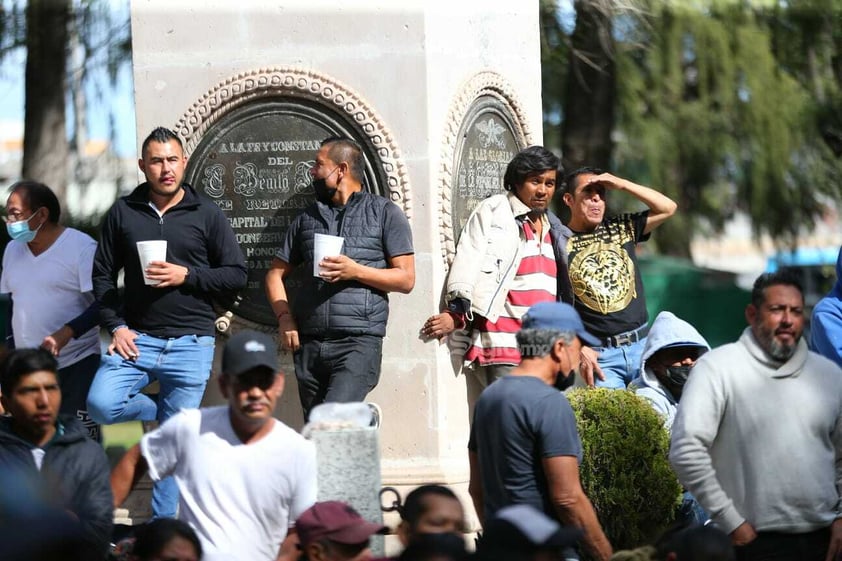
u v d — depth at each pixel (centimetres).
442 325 2230
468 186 2358
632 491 1989
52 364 1592
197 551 1439
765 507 1670
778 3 4469
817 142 4603
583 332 1684
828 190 4675
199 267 2144
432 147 2273
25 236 2275
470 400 2341
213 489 1534
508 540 1265
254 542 1537
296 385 2308
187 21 2348
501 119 2478
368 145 2281
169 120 2355
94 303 2238
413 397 2258
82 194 4388
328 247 2059
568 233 2341
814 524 1675
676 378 2181
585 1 4006
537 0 2627
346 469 1780
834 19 4503
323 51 2302
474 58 2398
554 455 1616
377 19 2280
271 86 2306
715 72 4306
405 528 1505
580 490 1622
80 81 4291
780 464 1670
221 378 1548
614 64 4294
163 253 2089
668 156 4425
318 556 1419
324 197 2150
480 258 2234
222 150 2331
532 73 2594
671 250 4875
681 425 1677
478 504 1758
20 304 2308
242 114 2327
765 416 1673
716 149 4431
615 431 1992
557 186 2389
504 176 2319
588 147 4391
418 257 2267
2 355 1614
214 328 2188
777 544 1669
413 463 2255
